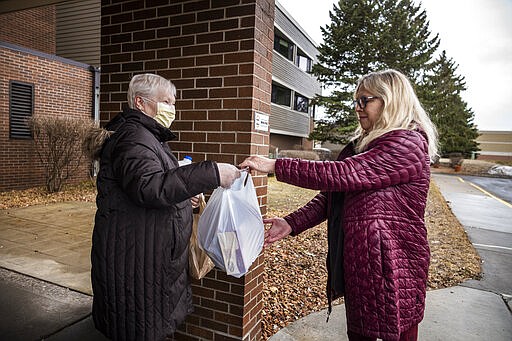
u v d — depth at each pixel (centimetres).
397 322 136
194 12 225
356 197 142
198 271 182
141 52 243
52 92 878
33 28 971
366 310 139
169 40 234
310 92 2322
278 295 328
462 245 537
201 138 226
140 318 144
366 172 134
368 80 150
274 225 185
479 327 280
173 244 147
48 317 276
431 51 2030
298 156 1823
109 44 254
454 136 2350
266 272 385
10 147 802
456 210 880
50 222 580
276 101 1892
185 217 153
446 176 2052
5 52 772
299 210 188
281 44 1855
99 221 145
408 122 144
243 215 158
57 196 801
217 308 228
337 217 157
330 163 137
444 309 312
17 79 800
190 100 228
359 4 1859
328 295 165
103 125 261
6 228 536
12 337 247
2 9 414
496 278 401
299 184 140
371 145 143
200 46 224
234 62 215
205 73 223
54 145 817
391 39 1844
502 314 305
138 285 142
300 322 279
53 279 351
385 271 136
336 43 1883
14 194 782
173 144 234
